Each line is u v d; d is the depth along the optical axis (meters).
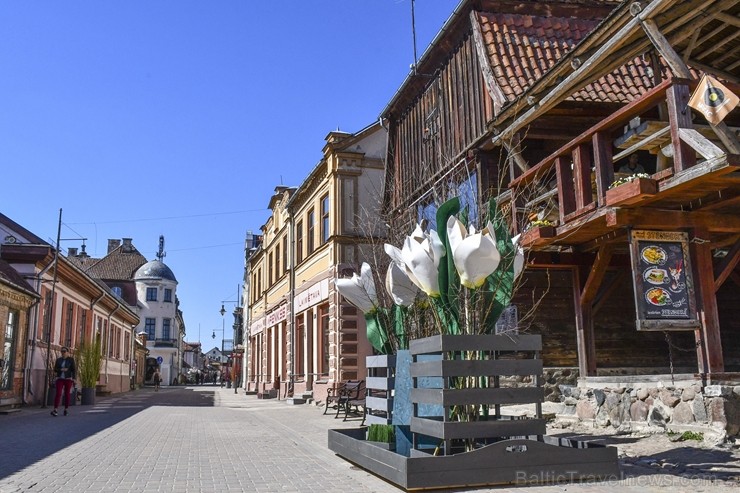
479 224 10.40
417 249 6.71
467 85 14.77
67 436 11.59
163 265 77.94
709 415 7.69
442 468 5.95
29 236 26.33
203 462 8.22
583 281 10.72
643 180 7.46
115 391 37.31
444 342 6.25
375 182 21.73
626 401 9.14
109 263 75.69
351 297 8.18
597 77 10.08
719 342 8.14
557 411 11.02
